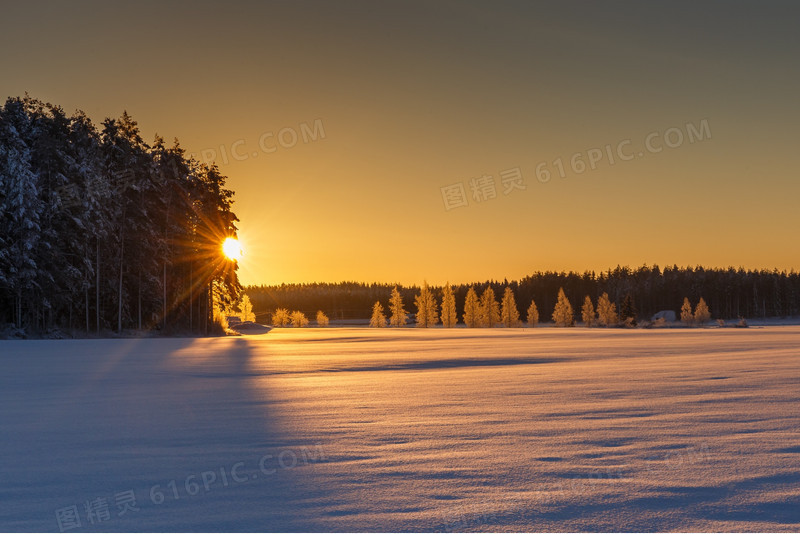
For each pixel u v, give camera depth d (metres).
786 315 188.50
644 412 10.16
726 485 5.82
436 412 10.42
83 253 51.91
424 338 53.59
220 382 15.90
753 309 187.88
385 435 8.41
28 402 12.15
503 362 22.78
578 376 16.69
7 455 7.38
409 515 5.08
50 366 21.33
